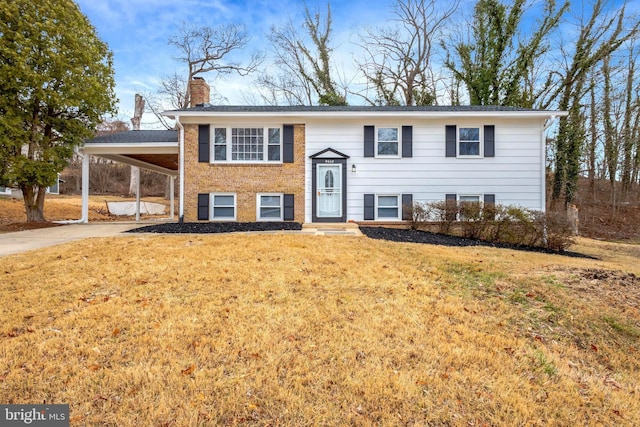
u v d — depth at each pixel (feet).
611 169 67.77
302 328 12.01
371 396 8.64
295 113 39.34
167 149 43.39
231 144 40.98
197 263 19.19
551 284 17.15
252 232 31.86
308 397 8.55
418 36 80.28
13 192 67.31
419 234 33.73
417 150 40.68
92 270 17.81
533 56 65.41
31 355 9.89
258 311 13.20
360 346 10.96
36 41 38.34
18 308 13.05
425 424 7.87
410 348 10.96
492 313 13.96
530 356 11.00
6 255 21.44
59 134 43.39
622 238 55.01
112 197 94.53
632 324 13.94
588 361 11.43
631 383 10.41
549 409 8.66
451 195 40.40
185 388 8.68
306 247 23.79
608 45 61.16
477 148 40.47
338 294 15.24
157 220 56.75
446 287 16.63
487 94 68.69
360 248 24.16
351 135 41.01
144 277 16.71
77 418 7.61
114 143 42.75
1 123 36.65
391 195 40.88
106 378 8.94
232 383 8.93
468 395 8.91
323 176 41.11
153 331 11.40
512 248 29.66
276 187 40.96
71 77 40.55
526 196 40.01
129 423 7.51
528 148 40.04
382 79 84.28
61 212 62.03
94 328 11.56
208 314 12.80
